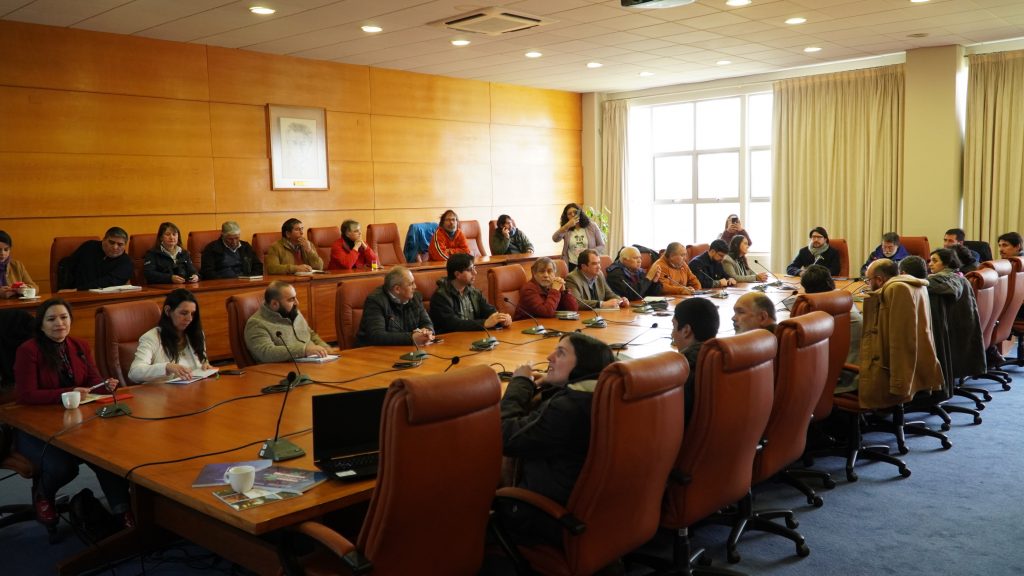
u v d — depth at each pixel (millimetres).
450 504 1881
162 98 7090
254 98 7723
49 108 6426
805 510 3447
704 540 3158
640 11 6242
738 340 2385
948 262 4531
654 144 11102
